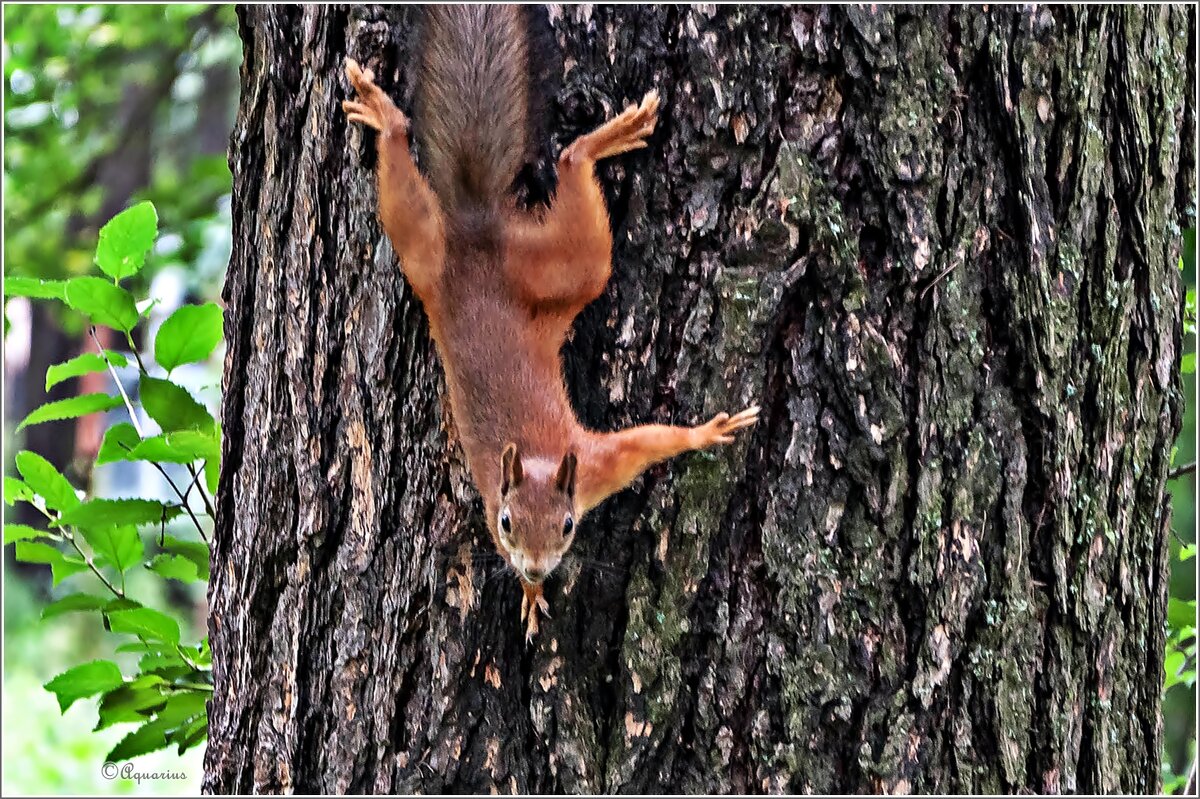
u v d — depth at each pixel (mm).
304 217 7367
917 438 6645
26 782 18844
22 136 23781
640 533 6770
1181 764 15875
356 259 7211
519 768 6895
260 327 7629
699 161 6582
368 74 7102
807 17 6484
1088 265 7066
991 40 6629
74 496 8617
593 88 6789
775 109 6520
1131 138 7242
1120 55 7152
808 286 6574
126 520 8180
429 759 6973
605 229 6730
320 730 7270
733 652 6668
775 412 6645
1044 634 6941
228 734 7594
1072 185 6941
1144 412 7453
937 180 6578
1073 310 6945
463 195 7305
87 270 24031
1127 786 7328
